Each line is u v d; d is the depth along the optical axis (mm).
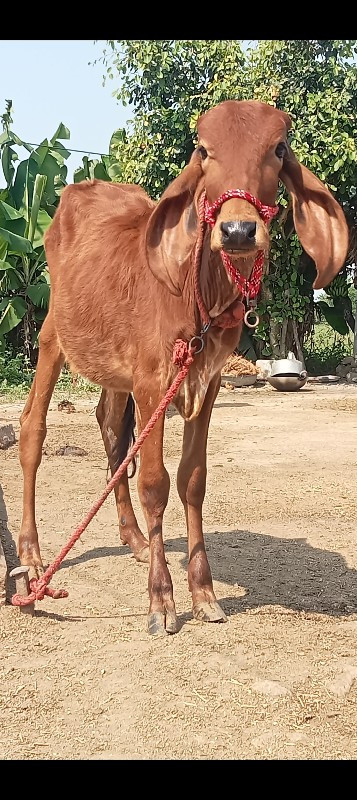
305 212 1812
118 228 2312
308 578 2430
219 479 3691
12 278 7898
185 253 1844
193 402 2014
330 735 1558
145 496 2057
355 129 7723
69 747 1507
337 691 1721
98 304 2234
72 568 2502
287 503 3275
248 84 7891
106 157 8281
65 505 3201
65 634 2002
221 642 1948
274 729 1572
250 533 2877
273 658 1870
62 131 8211
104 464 4020
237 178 1699
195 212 1837
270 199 1759
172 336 1962
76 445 4508
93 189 2609
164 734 1551
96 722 1594
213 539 2803
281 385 7320
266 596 2281
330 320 9039
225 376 7516
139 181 7910
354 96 7793
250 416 5703
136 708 1644
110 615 2135
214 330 1971
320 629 2045
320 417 5637
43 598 2158
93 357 2312
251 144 1717
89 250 2346
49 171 8102
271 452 4340
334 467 3955
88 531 2883
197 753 1488
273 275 8180
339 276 8688
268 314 8367
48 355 2496
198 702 1668
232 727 1576
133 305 2107
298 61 7855
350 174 7625
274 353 8414
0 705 1658
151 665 1828
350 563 2568
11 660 1859
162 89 8047
